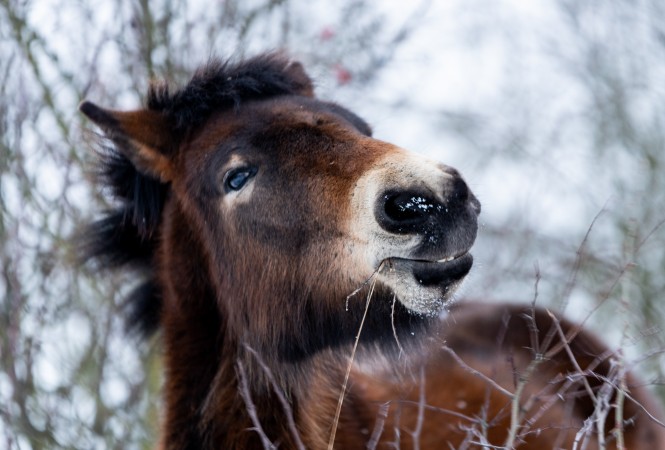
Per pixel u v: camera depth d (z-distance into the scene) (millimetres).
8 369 8906
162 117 6707
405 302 5789
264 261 6211
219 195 6363
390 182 5664
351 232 5852
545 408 5758
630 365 5742
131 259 7125
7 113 9938
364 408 6871
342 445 6613
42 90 10062
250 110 6477
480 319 8484
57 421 9008
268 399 6430
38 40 10195
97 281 9195
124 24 10359
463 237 5645
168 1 10734
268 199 6137
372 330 6195
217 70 6695
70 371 9461
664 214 11727
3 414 8562
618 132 13703
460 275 5781
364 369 6789
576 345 8102
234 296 6402
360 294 5957
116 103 10086
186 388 6633
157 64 10539
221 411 6496
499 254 11391
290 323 6215
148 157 6719
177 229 6672
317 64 11047
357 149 5996
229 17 10891
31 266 9562
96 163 7109
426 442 7008
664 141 13383
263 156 6199
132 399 9195
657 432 7727
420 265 5727
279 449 6414
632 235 6844
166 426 6668
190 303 6664
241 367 6137
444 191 5605
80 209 9359
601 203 12617
